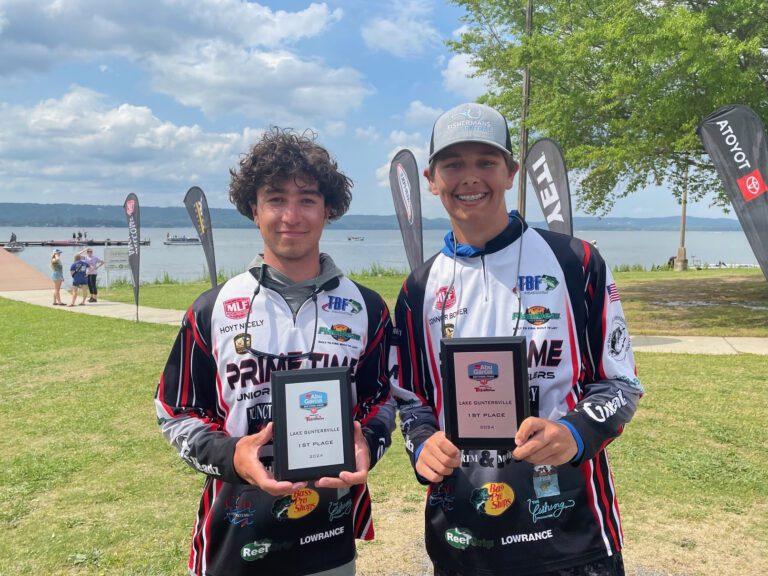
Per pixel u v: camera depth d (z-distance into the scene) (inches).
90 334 447.5
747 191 288.2
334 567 74.5
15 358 363.3
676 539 135.2
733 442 192.7
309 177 74.8
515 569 68.4
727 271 1042.7
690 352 342.0
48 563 132.2
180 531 146.4
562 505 68.8
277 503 72.2
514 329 71.6
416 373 79.2
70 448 206.2
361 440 70.2
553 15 605.6
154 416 242.7
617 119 501.4
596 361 72.5
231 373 73.5
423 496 164.7
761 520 143.3
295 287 75.6
